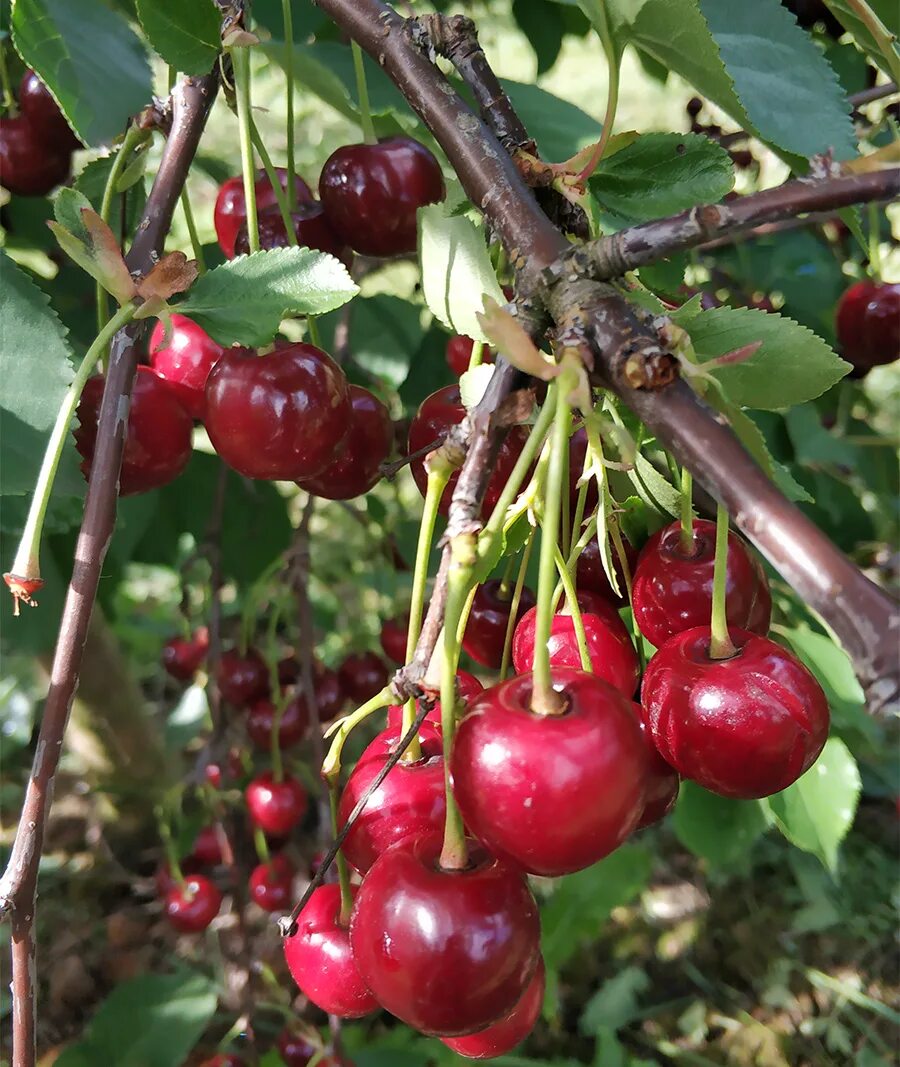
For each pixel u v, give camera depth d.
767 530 0.09
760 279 0.38
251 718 0.33
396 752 0.11
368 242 0.19
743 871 0.46
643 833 0.49
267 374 0.15
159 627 0.58
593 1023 0.40
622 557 0.15
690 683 0.12
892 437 0.41
